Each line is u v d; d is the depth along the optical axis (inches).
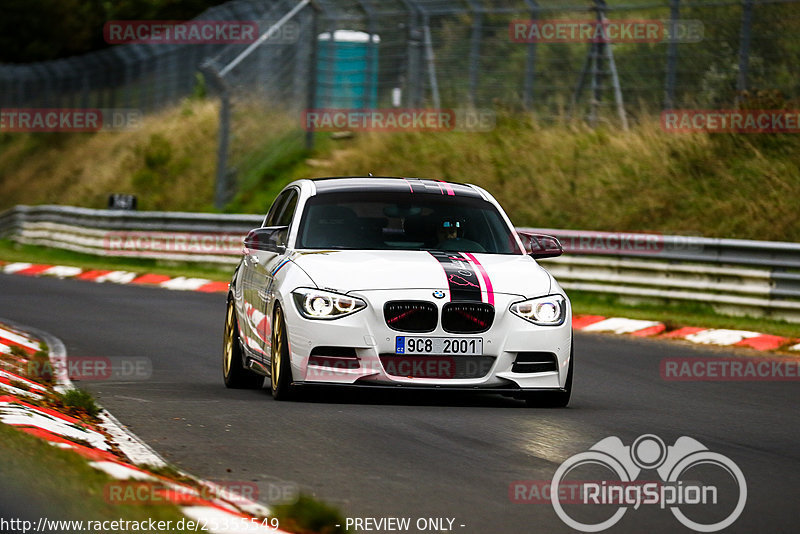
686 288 2507.4
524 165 3550.7
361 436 1003.9
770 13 3243.1
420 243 1285.7
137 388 1334.9
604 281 2674.7
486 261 1246.3
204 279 3134.8
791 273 2321.6
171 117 5575.8
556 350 1192.8
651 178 3253.0
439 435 1018.1
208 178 4685.0
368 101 4227.4
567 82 3713.1
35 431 834.2
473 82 3912.4
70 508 616.1
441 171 3713.1
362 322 1157.1
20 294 2674.7
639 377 1562.5
